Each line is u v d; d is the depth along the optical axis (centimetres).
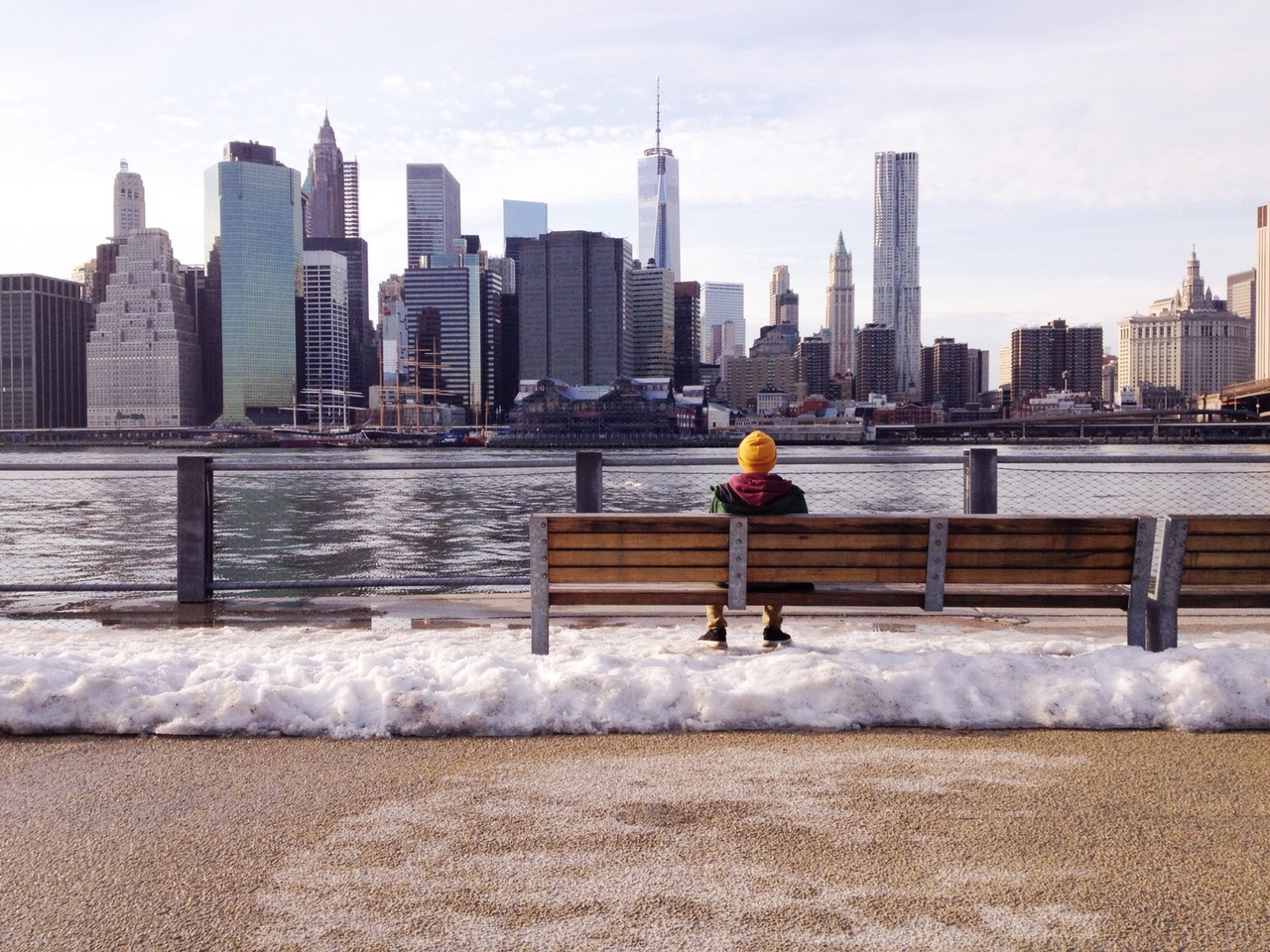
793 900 298
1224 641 634
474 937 276
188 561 814
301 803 377
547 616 579
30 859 329
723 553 573
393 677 486
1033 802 377
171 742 452
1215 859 328
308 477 6506
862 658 523
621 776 405
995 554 569
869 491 4153
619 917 287
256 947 272
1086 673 496
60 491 4869
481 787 393
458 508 4688
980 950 270
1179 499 3031
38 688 475
